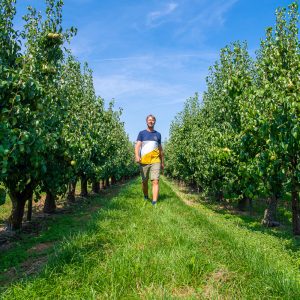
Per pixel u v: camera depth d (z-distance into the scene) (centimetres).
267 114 943
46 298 464
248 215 1574
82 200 1878
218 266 572
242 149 1071
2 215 1376
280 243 891
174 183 4219
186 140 2619
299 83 920
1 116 739
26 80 775
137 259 564
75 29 1102
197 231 829
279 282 494
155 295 455
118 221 898
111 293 469
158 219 884
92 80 1903
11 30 954
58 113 1080
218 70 1719
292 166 999
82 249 643
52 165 1127
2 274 621
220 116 1680
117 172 3194
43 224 1128
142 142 1201
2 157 747
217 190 1875
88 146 1555
